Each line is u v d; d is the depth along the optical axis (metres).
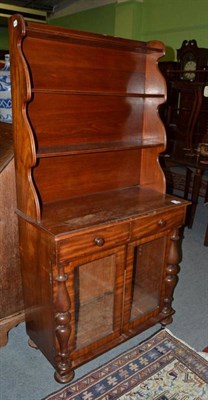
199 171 3.17
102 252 1.41
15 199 1.55
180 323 1.95
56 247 1.25
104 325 1.61
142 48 1.61
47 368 1.60
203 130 4.46
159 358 1.66
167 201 1.68
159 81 1.70
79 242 1.30
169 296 1.85
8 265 1.62
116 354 1.69
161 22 5.68
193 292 2.28
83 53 1.53
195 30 5.16
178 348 1.72
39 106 1.47
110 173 1.82
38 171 1.54
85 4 7.02
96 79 1.62
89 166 1.72
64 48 1.46
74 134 1.63
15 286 1.68
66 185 1.66
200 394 1.47
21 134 1.31
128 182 1.91
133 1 5.82
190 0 5.11
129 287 1.60
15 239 1.61
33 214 1.37
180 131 4.75
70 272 1.34
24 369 1.59
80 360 1.51
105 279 1.53
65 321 1.37
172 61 5.35
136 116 1.83
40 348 1.61
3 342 1.72
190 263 2.68
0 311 1.66
